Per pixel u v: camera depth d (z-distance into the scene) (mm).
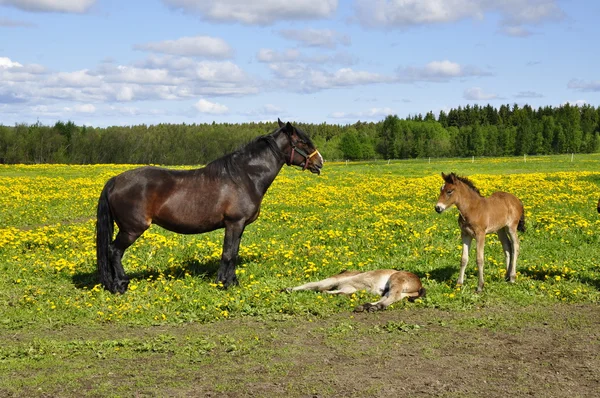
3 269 11492
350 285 9914
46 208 21719
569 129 137500
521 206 10789
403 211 20047
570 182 31344
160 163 111375
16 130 95938
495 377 6301
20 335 7762
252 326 8164
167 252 13016
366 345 7332
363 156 134750
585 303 9391
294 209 21250
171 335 7586
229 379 6176
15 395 5758
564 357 6945
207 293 9727
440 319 8500
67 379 6141
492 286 10219
